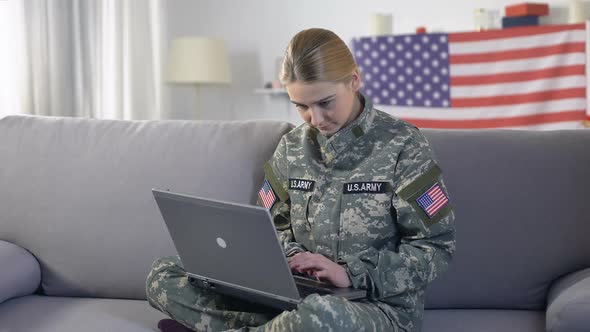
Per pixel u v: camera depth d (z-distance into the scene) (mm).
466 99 4410
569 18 4320
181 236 1644
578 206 1861
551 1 4438
